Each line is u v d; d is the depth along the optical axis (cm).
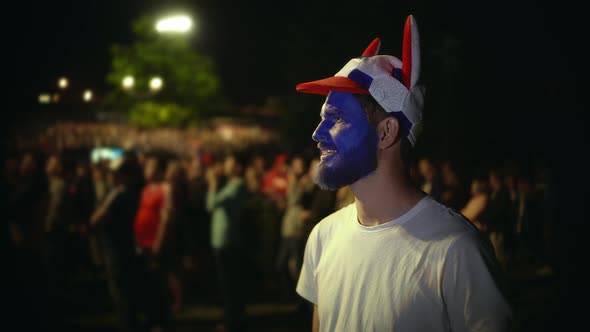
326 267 164
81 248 867
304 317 677
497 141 1031
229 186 604
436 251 143
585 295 588
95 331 636
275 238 901
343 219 169
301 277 179
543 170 743
